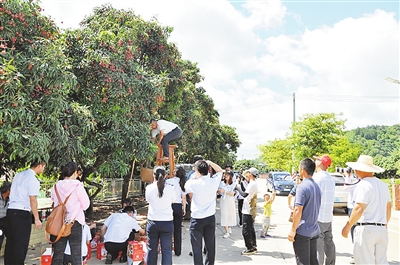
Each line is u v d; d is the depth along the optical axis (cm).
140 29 1139
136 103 916
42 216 839
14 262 536
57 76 650
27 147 592
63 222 496
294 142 2608
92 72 848
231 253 786
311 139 2552
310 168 496
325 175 602
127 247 661
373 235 461
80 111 758
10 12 657
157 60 1248
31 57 647
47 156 618
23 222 545
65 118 729
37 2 736
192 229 564
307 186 481
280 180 2523
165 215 558
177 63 1330
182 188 759
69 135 734
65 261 545
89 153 825
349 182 1273
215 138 2902
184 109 1659
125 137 877
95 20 1105
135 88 903
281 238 961
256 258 743
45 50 671
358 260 470
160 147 834
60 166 730
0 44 642
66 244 512
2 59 594
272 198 982
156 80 989
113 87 848
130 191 2012
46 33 748
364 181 473
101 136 862
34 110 629
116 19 1101
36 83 636
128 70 937
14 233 539
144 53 1241
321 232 587
